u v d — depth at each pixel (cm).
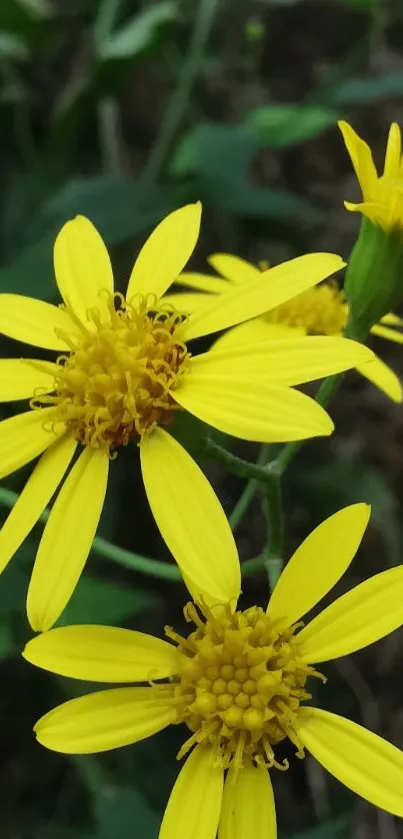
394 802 11
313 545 11
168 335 12
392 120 23
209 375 11
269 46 24
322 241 22
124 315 12
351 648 11
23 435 12
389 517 19
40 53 22
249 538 20
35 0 21
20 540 11
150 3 22
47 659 11
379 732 19
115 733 11
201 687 11
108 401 12
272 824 11
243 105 23
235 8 23
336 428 21
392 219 12
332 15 24
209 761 11
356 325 13
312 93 21
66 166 21
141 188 18
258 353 11
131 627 19
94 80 20
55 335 12
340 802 18
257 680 11
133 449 19
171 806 11
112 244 18
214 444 12
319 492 20
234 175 19
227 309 12
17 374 12
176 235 13
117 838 15
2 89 21
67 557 11
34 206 21
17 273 17
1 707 18
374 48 21
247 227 22
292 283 12
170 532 11
